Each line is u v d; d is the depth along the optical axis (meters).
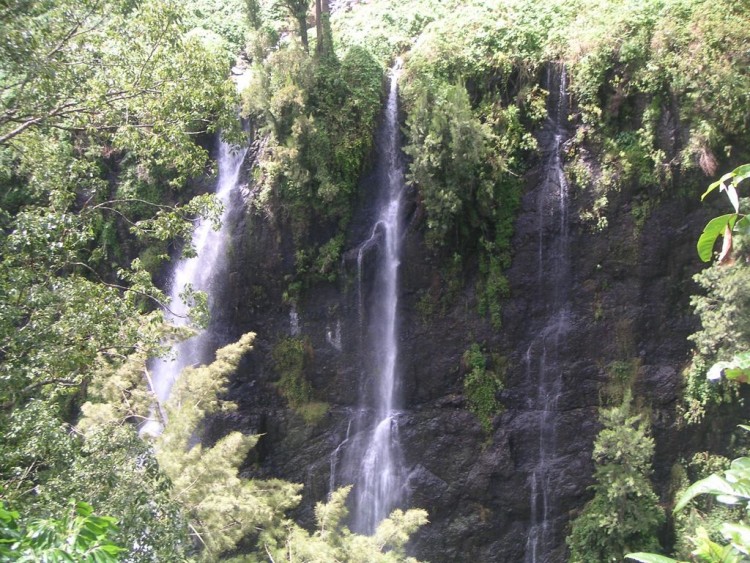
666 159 15.55
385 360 18.12
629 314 16.27
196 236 19.39
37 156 10.89
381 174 18.52
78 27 9.98
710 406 15.01
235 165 19.20
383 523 12.27
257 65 18.38
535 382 17.02
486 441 16.94
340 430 18.11
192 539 11.10
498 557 16.39
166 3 10.48
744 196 15.14
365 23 21.58
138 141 10.77
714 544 2.79
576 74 16.67
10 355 8.34
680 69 15.16
